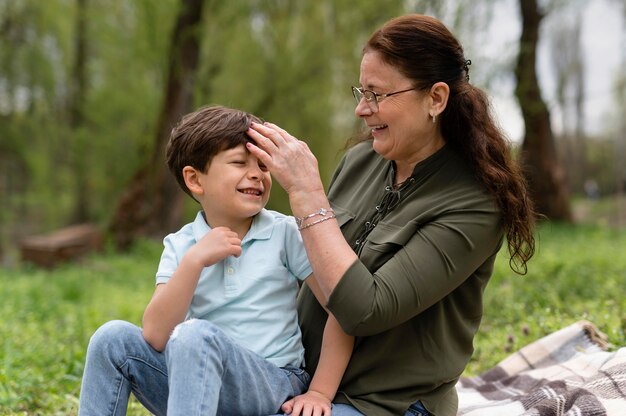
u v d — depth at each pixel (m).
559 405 2.87
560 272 7.14
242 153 2.47
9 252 20.48
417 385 2.47
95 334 2.40
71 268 11.91
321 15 16.23
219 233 2.39
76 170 19.88
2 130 21.30
